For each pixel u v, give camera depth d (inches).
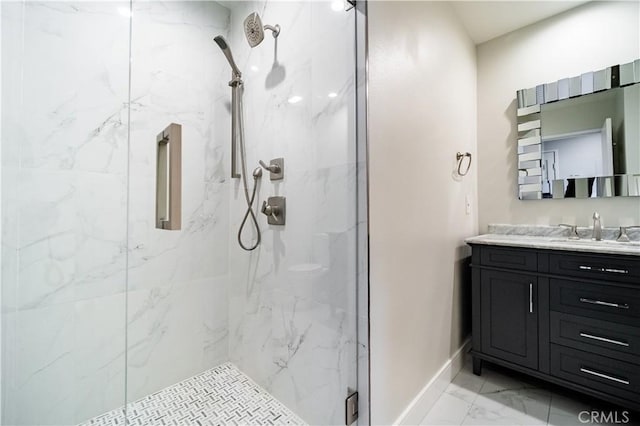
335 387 49.1
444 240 71.6
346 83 48.2
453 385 69.5
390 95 52.0
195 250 63.8
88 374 51.4
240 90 65.4
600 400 62.7
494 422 56.7
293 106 55.3
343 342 48.3
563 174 80.0
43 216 47.8
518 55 88.0
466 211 85.7
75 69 50.8
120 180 55.1
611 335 55.6
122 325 54.9
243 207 65.1
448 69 75.0
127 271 55.6
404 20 56.6
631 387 53.2
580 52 78.1
